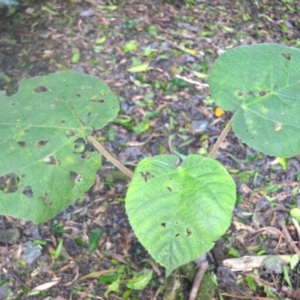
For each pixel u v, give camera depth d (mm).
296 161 680
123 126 710
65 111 375
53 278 545
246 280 547
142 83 774
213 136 708
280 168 671
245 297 531
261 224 605
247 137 359
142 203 308
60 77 395
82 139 407
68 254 568
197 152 683
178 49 843
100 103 379
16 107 378
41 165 355
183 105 748
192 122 726
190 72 802
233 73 377
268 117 364
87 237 584
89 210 610
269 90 373
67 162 358
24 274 547
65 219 600
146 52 826
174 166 323
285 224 608
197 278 535
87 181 356
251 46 388
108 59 811
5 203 348
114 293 535
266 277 554
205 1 984
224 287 542
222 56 385
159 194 310
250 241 589
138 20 894
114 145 687
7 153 356
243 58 382
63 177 355
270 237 594
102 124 371
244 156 685
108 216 605
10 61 796
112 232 591
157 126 717
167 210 306
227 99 373
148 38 856
